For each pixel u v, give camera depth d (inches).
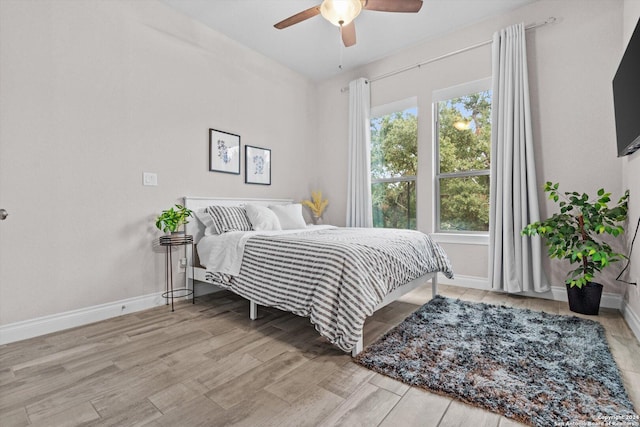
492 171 116.5
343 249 73.5
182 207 108.3
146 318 95.0
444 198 136.2
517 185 110.7
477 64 124.3
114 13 98.7
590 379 56.2
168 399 53.1
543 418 45.9
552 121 108.8
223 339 78.1
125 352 71.1
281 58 152.5
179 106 116.1
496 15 119.3
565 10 106.3
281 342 76.1
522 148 110.0
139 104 104.7
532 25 111.1
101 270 95.0
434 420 46.9
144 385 57.3
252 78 143.9
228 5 112.3
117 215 98.9
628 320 85.0
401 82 146.2
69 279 88.6
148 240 106.6
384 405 50.6
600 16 100.5
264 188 150.3
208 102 125.8
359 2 81.6
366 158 154.3
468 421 46.5
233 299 116.7
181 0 109.3
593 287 90.9
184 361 66.5
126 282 100.7
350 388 55.7
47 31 85.2
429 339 74.6
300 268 77.2
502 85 114.0
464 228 131.0
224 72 131.9
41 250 83.7
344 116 168.7
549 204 109.3
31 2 82.7
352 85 159.2
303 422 46.8
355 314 66.1
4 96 78.3
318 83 178.9
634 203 83.2
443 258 108.8
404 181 148.4
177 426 46.3
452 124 133.6
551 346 70.1
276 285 81.4
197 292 121.5
